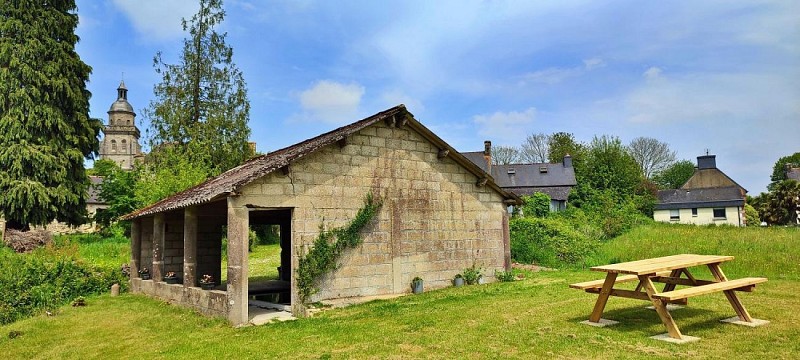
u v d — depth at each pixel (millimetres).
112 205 31266
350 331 9156
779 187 44000
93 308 14453
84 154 31484
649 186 51031
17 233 24891
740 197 47438
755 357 6465
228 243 11086
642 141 69562
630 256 19453
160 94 31953
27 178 26875
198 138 31234
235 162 32000
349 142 13172
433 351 7473
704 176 56219
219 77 33031
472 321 9359
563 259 20859
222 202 13398
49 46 28500
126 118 91812
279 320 11094
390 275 13594
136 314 13047
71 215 29344
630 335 7742
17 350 10039
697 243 20750
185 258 13430
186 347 9000
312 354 7777
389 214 13781
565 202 45906
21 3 27797
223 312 11281
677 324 8352
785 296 10617
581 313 9562
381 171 13734
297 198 12062
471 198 15742
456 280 14891
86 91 31406
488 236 16016
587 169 43000
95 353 9375
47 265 17281
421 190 14555
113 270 18766
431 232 14641
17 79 27359
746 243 19891
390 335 8625
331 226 12570
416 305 11680
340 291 12648
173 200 16031
